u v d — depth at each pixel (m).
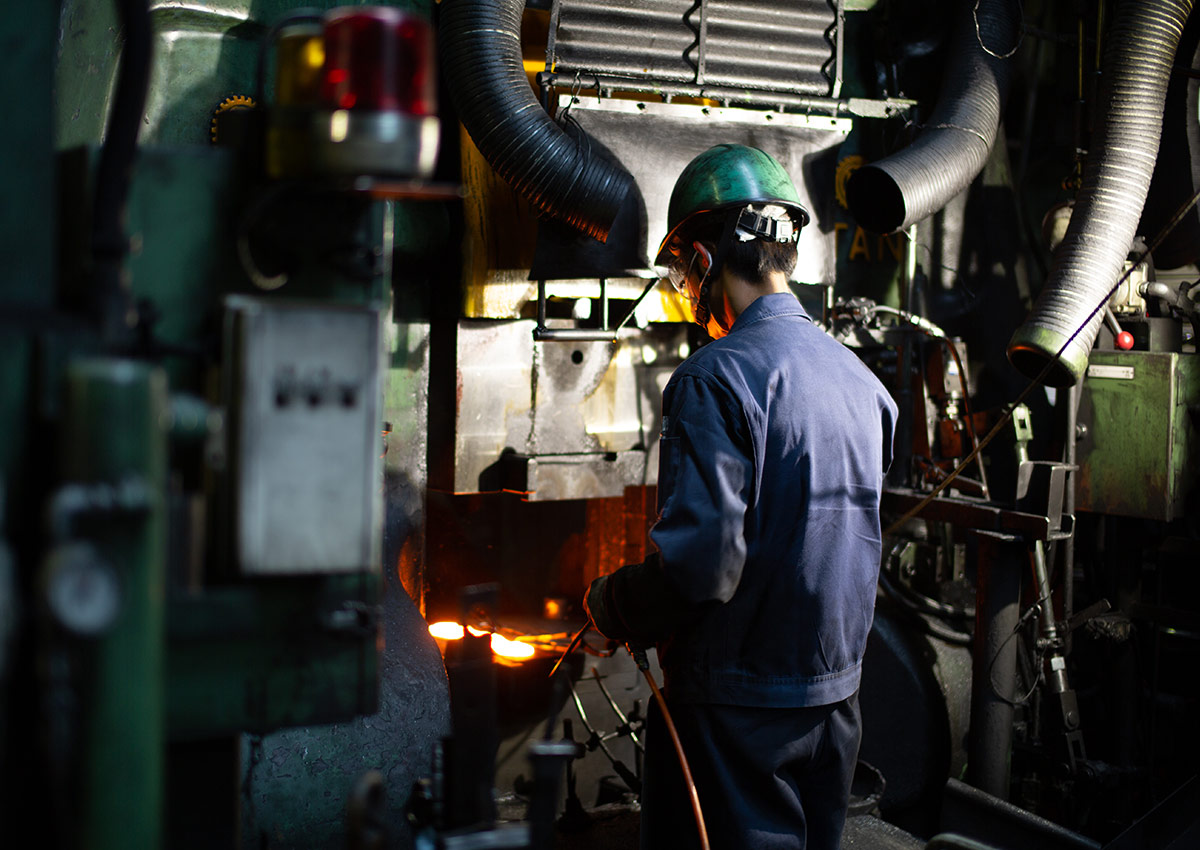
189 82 2.00
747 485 1.57
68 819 0.73
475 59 2.12
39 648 0.75
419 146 0.89
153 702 0.76
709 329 1.95
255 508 0.89
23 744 0.80
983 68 2.72
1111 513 2.86
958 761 2.86
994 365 3.28
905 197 2.49
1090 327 2.40
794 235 1.81
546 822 1.00
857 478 1.66
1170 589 3.06
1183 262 3.05
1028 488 2.53
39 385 0.81
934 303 3.21
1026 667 2.90
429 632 2.06
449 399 2.42
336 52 0.87
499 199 2.38
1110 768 2.71
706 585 1.51
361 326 0.91
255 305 0.88
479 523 2.78
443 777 1.02
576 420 2.53
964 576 3.16
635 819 2.45
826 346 1.71
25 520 0.81
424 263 2.38
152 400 0.75
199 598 0.92
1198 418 2.77
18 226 0.85
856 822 2.49
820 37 2.54
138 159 0.93
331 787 1.74
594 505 2.90
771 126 2.49
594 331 2.41
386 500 2.35
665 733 1.70
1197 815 1.96
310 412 0.90
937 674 2.82
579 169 2.14
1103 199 2.49
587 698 2.50
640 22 2.33
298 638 0.97
